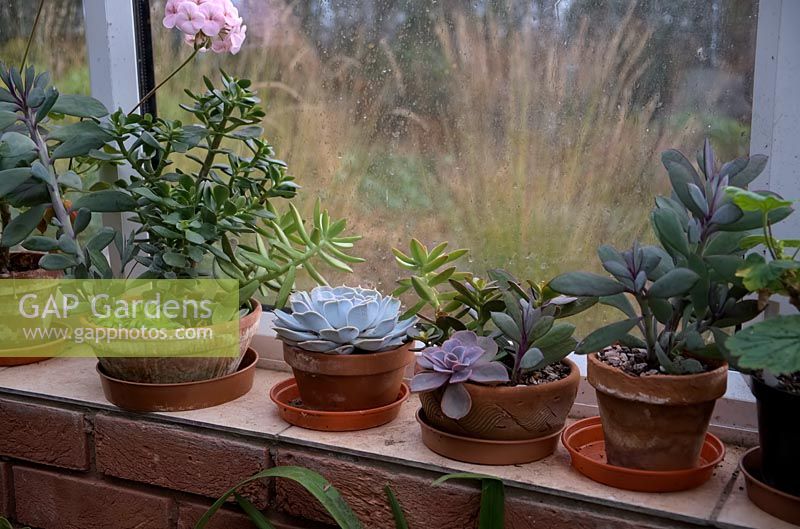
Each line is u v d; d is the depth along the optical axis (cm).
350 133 121
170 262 105
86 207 109
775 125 95
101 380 114
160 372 107
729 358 81
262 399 114
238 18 111
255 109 112
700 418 85
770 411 79
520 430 91
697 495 86
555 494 88
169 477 109
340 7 118
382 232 122
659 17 101
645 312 85
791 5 91
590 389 108
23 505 122
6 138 105
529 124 110
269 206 119
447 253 118
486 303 99
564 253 112
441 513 94
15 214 145
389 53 117
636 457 87
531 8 107
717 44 98
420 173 118
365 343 99
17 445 120
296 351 101
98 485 115
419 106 116
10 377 124
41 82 110
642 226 106
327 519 100
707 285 82
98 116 110
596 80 106
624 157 106
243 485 104
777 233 97
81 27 132
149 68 132
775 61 94
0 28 141
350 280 125
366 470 97
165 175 113
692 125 101
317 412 102
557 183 110
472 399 89
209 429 106
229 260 112
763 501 82
